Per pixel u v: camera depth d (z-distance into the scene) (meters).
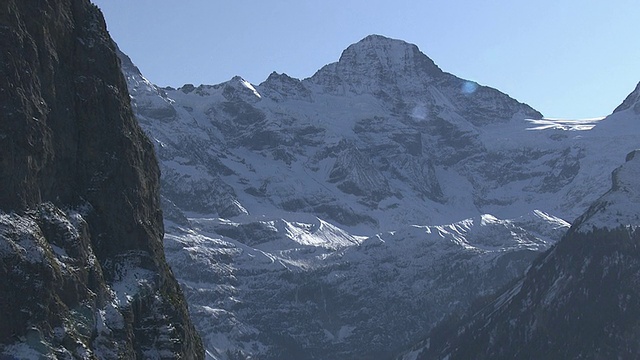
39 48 103.75
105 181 110.25
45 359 93.00
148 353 108.62
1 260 93.56
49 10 106.19
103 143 110.94
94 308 102.12
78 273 101.06
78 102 109.06
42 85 103.56
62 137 105.94
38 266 95.50
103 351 101.00
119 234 111.00
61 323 96.62
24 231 96.12
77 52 110.50
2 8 99.38
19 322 93.69
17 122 97.94
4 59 98.38
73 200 107.31
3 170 96.50
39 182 101.19
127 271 110.62
